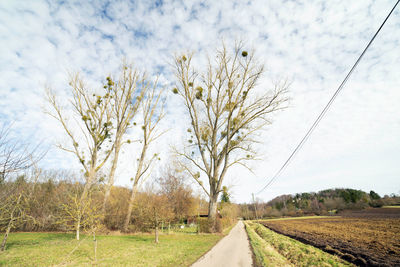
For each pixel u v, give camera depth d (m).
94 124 21.50
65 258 8.43
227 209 43.72
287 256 10.62
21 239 13.89
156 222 13.62
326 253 10.62
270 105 22.06
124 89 24.05
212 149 23.22
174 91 22.75
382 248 10.78
